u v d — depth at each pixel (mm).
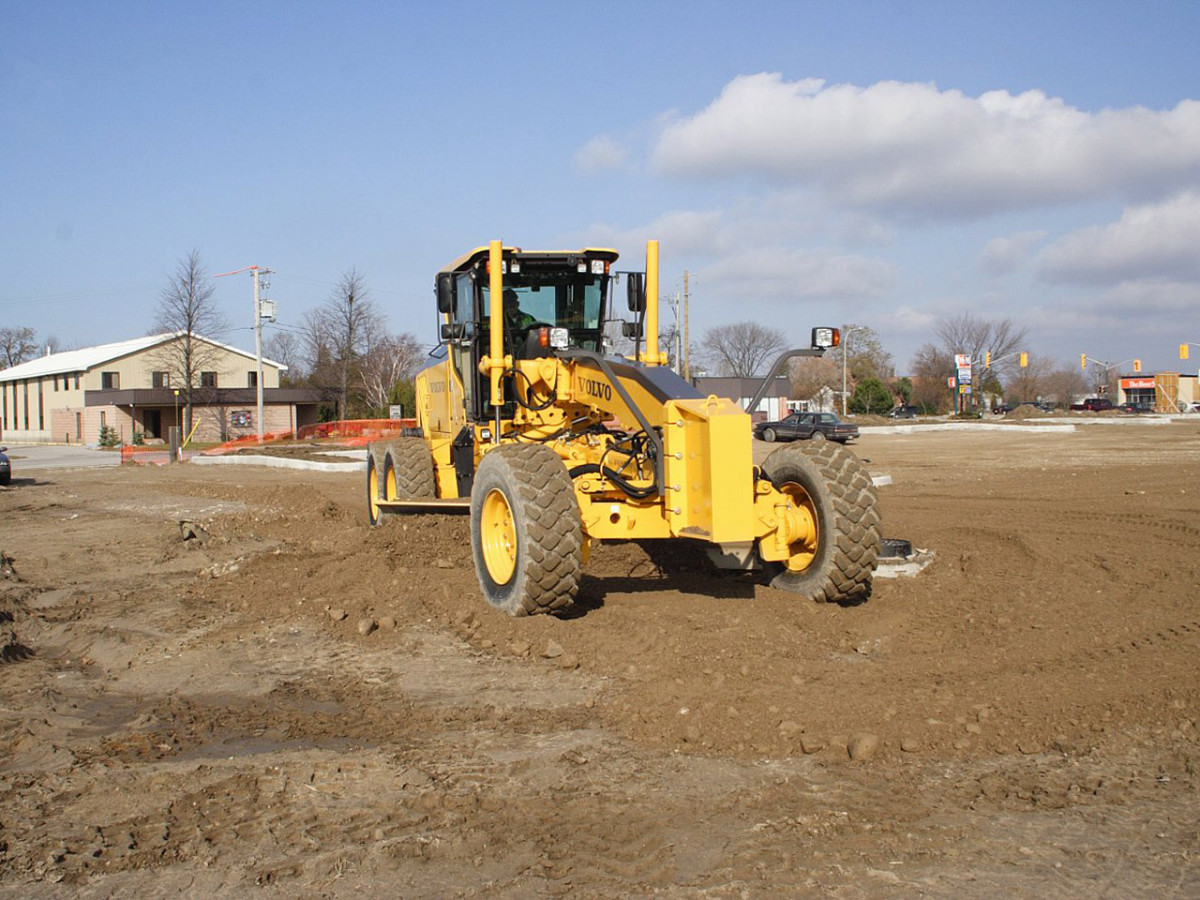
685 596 8336
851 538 7598
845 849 4008
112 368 62625
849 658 6625
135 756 5359
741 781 4703
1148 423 44094
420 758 5141
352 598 8773
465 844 4145
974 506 14680
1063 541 10867
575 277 9852
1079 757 4848
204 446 50031
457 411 10625
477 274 9625
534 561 7309
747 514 6785
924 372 88125
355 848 4133
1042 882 3715
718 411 6863
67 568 11445
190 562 11570
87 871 4012
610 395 8109
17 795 4805
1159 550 10031
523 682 6445
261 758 5234
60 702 6430
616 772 4867
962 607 7852
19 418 73938
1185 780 4539
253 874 3951
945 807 4363
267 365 66188
